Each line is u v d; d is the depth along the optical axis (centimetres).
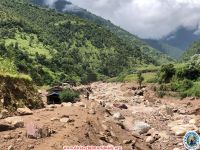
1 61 2817
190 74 6994
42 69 15325
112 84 12369
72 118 2009
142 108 4438
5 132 1577
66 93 3791
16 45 17138
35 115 2061
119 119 2878
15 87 2398
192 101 5422
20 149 1415
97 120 2194
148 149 2195
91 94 6762
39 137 1555
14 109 2177
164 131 2903
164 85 6862
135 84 9812
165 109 4228
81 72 19788
